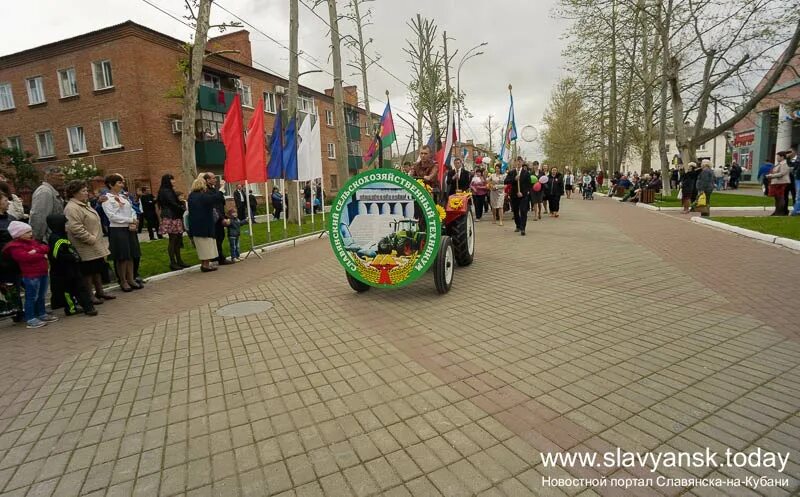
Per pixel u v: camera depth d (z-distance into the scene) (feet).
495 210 49.03
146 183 69.72
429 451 8.93
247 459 8.98
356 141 131.75
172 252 29.66
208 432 10.06
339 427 9.96
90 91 70.79
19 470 9.00
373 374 12.57
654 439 8.95
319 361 13.71
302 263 31.37
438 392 11.31
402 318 17.47
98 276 22.39
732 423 9.36
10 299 19.49
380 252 20.13
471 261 26.94
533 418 9.92
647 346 13.50
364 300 20.52
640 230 38.09
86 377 13.50
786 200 40.04
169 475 8.61
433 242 19.38
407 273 19.97
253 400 11.44
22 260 18.57
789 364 11.91
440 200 23.68
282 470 8.57
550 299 18.90
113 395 12.19
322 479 8.25
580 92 91.40
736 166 97.45
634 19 66.28
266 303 20.95
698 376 11.45
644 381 11.32
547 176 50.78
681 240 31.63
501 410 10.32
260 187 92.94
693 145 59.82
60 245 19.38
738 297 17.71
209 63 81.76
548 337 14.62
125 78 68.39
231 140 34.22
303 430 9.92
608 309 17.17
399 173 19.20
